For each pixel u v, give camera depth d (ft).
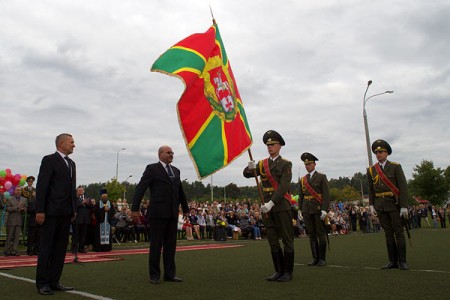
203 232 64.69
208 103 20.29
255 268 24.73
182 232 64.54
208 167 19.40
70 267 25.68
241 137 21.17
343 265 25.89
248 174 22.29
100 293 16.62
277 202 19.89
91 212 41.68
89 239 41.86
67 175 18.51
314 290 16.76
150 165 20.49
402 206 23.72
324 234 26.78
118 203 61.36
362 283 18.29
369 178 25.68
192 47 20.67
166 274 19.89
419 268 23.39
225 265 26.43
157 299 15.23
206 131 19.90
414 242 44.62
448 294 15.52
